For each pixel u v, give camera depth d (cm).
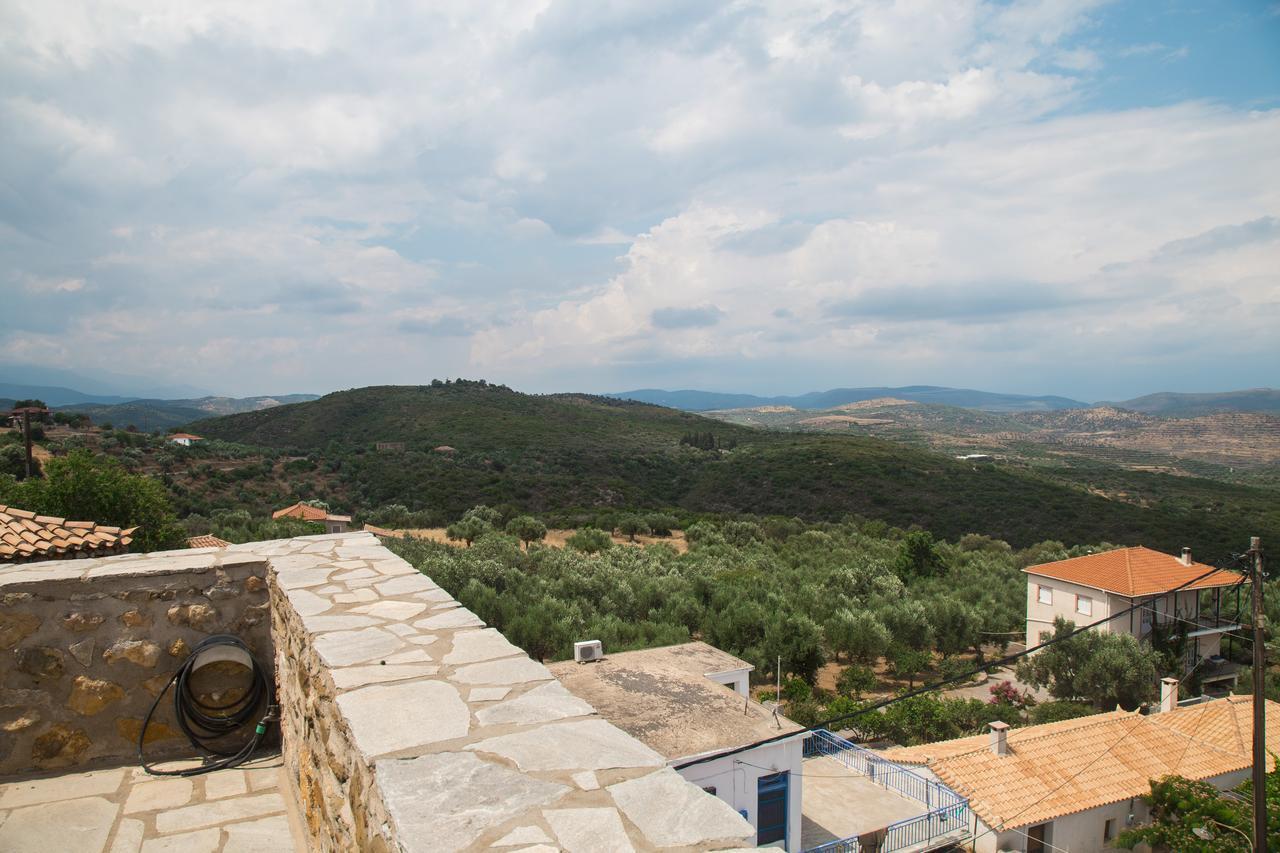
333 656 294
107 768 414
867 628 2445
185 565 447
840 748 1465
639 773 194
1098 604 2627
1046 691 2359
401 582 421
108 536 834
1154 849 1307
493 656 296
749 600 2644
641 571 3197
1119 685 2145
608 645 2048
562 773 194
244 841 336
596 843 159
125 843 333
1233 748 1526
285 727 409
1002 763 1396
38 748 405
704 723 848
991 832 1228
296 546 525
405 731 221
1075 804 1290
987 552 4422
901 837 1132
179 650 440
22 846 328
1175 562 2762
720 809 177
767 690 2175
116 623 423
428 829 163
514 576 2769
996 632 2891
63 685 410
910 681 2558
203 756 432
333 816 262
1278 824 1163
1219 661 2653
